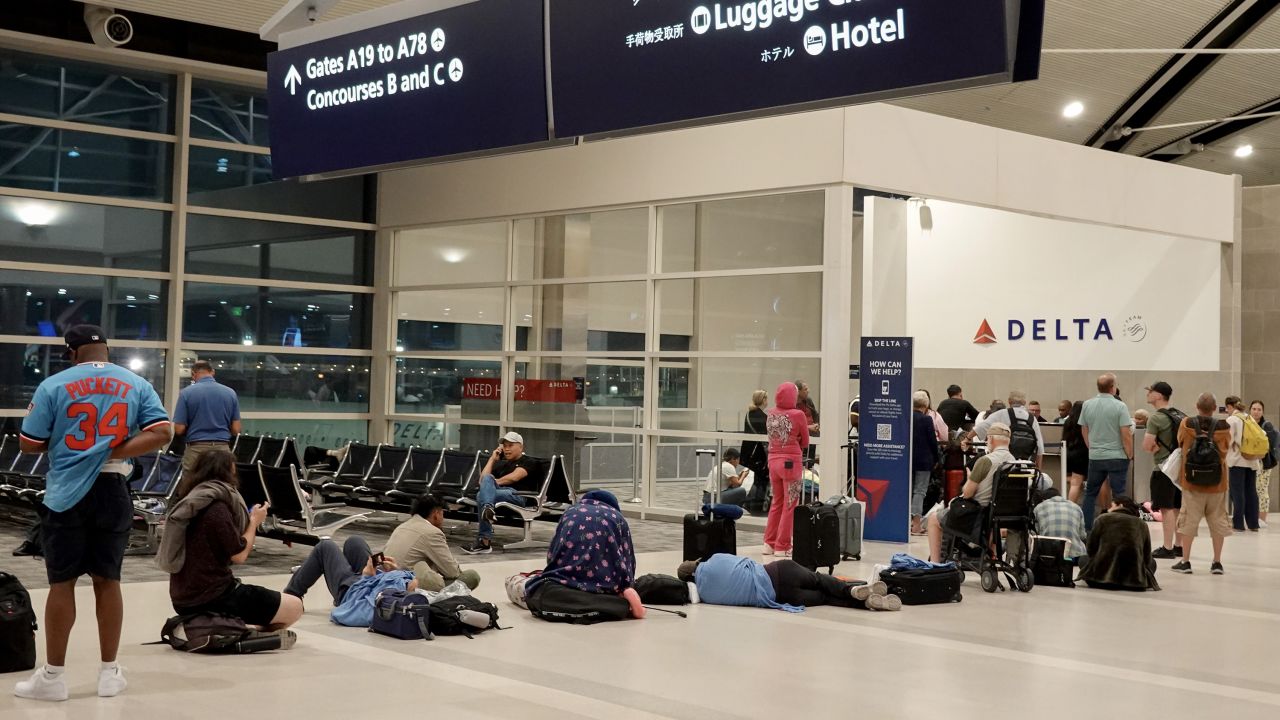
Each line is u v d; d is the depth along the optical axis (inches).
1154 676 274.5
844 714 231.8
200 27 685.9
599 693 243.1
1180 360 743.1
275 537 440.8
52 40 640.4
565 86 292.4
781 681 258.7
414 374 741.9
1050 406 793.6
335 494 570.3
